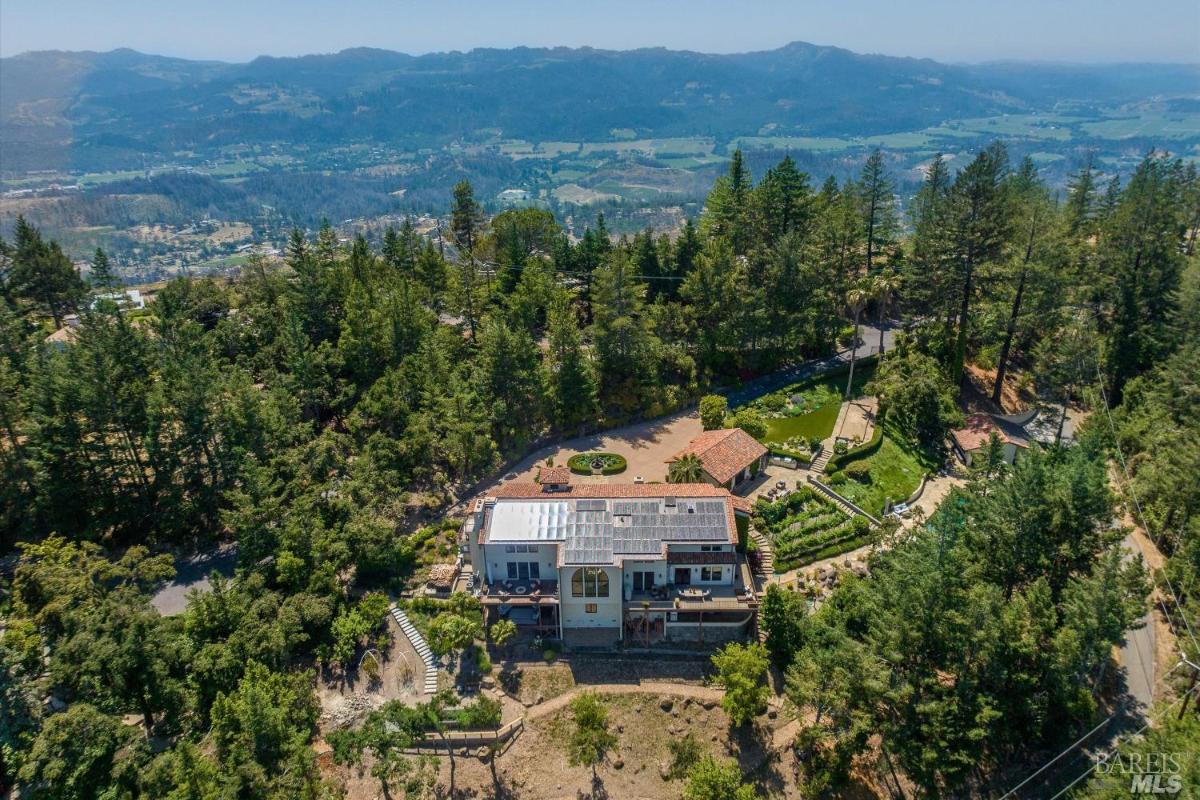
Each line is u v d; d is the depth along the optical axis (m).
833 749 48.41
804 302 93.50
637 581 57.41
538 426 82.75
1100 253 97.50
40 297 101.75
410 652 56.09
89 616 46.88
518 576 58.38
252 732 43.56
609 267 85.31
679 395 88.94
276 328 90.00
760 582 60.69
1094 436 63.09
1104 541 51.75
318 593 56.50
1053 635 47.62
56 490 61.69
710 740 50.91
